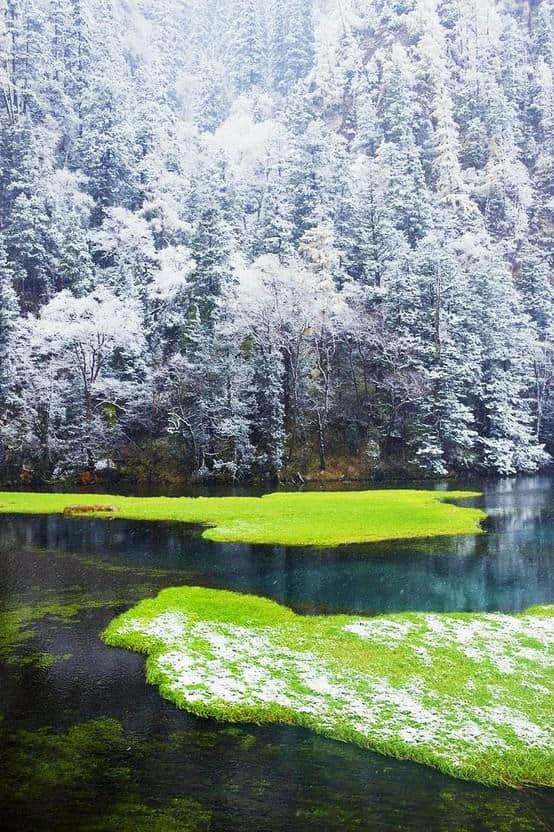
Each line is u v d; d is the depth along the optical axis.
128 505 46.56
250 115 180.12
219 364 69.88
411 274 78.94
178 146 135.12
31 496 51.84
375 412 77.44
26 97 119.12
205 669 16.19
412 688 15.14
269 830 10.09
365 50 194.25
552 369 90.69
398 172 103.25
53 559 29.31
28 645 18.12
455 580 25.72
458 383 77.88
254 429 73.44
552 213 139.25
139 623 19.83
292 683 15.37
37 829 10.04
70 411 71.81
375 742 12.64
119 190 104.94
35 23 142.12
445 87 162.12
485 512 44.91
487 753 12.30
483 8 191.00
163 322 78.19
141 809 10.61
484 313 83.38
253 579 25.80
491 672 16.12
